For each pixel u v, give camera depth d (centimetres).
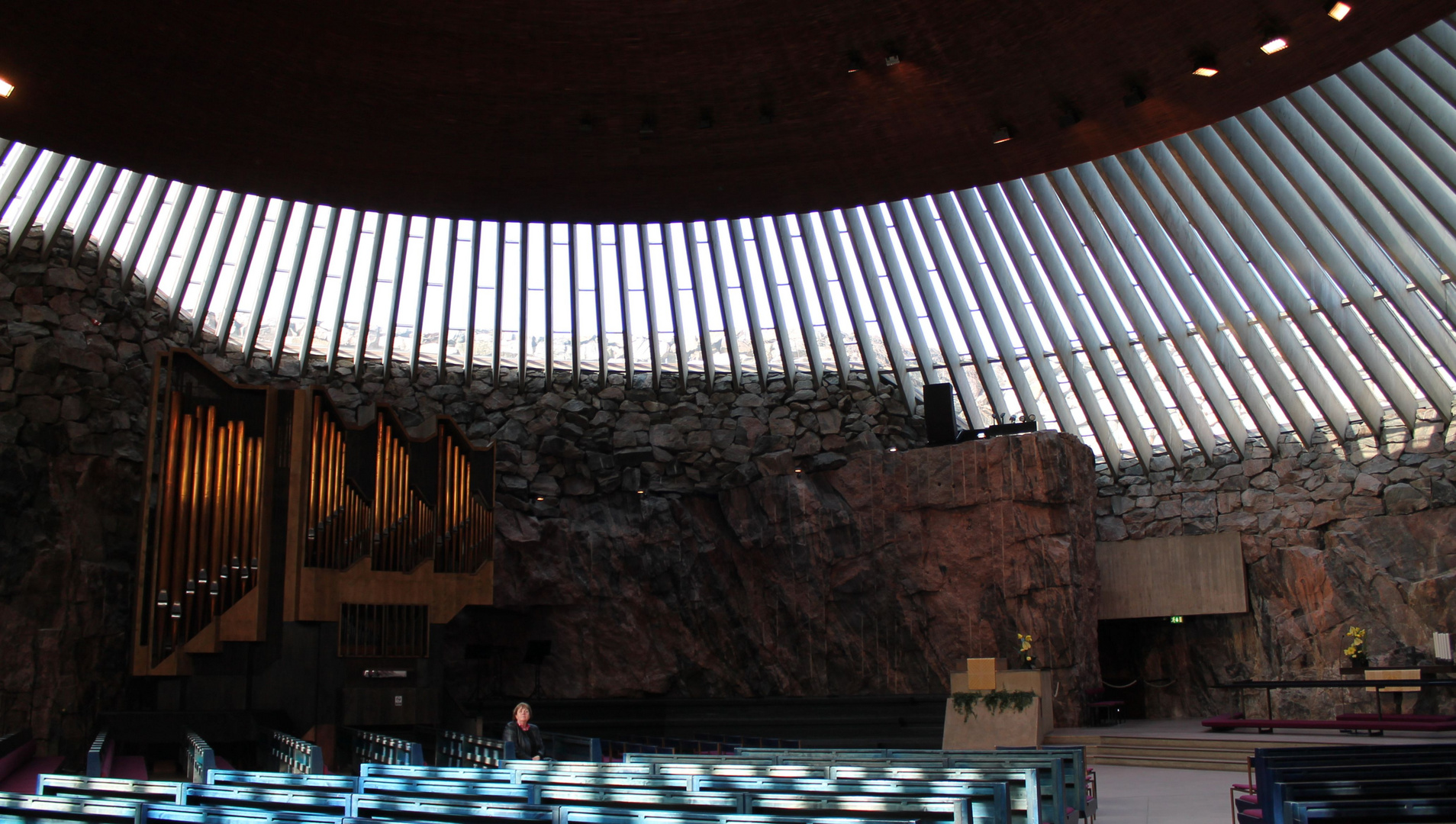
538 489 1995
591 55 988
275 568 1469
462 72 1014
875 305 1856
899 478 1973
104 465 1647
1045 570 1875
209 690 1418
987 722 1541
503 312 1917
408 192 1266
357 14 923
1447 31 1097
